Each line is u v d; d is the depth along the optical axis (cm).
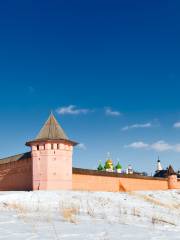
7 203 1902
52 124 3288
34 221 1114
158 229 1084
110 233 894
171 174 5328
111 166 7844
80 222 1149
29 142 3186
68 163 3191
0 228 937
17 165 3528
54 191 2678
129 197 2748
